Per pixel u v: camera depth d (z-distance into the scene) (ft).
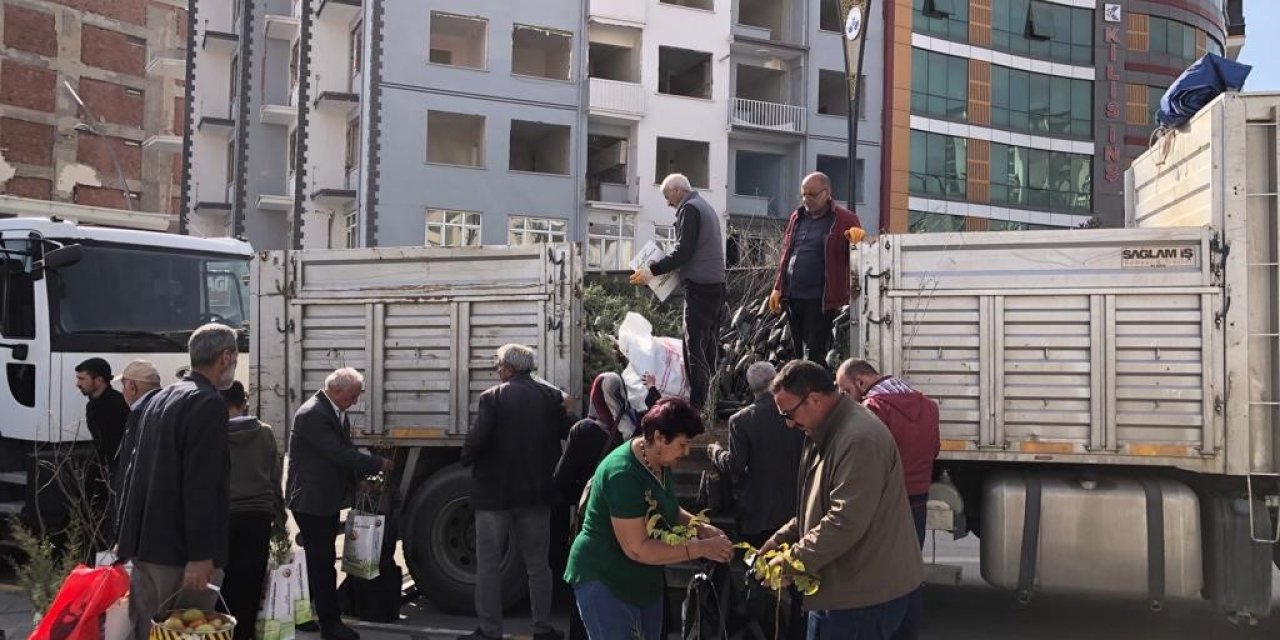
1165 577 20.72
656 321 28.71
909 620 15.44
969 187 135.64
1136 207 26.43
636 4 118.01
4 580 27.07
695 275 24.30
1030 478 21.50
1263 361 20.45
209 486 15.47
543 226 112.57
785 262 24.86
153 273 28.78
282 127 129.59
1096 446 20.97
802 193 24.27
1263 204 20.62
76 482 24.23
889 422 19.29
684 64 126.00
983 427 21.38
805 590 13.87
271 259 25.16
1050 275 21.29
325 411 21.91
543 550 21.74
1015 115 139.03
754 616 19.97
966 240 21.62
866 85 130.00
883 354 21.86
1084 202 143.23
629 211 116.67
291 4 129.29
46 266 26.45
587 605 14.19
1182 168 23.02
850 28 36.99
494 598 21.62
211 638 14.65
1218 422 20.51
